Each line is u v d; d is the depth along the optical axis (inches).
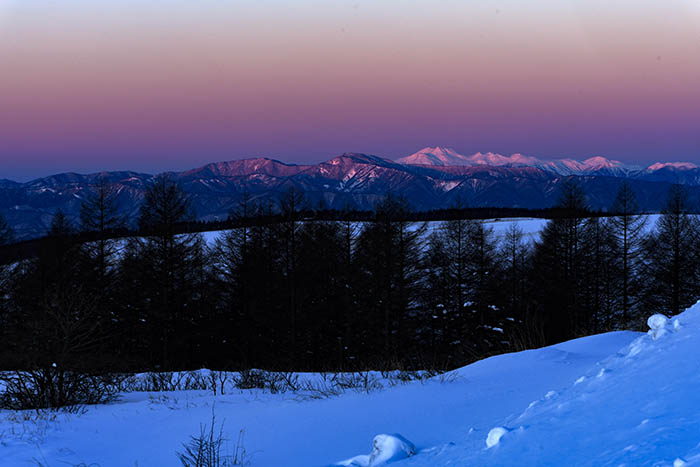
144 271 1350.9
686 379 137.6
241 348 1456.7
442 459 149.4
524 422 156.3
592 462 101.2
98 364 430.0
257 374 511.5
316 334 1489.9
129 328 1293.1
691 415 109.4
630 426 116.7
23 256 1347.2
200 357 1454.2
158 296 1349.7
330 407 290.5
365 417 260.7
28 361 400.5
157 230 1368.1
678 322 212.8
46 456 247.9
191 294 1397.6
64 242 1354.6
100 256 1365.7
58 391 398.9
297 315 1476.4
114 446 260.4
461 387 304.3
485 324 1481.3
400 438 177.2
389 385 367.6
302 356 1407.5
